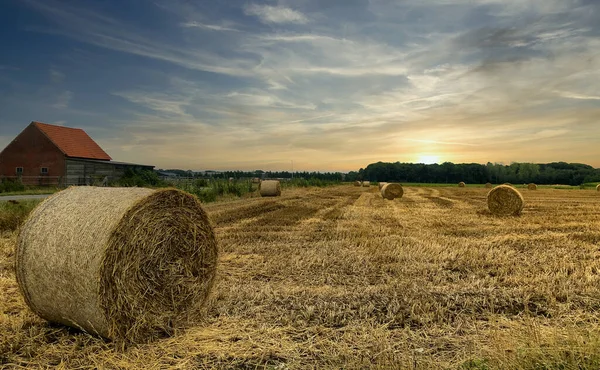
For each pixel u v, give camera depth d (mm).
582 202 25953
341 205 22391
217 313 5668
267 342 4746
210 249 5812
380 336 4820
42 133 32438
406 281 7109
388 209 20188
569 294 6340
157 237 5164
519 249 10031
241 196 27891
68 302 4883
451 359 4312
